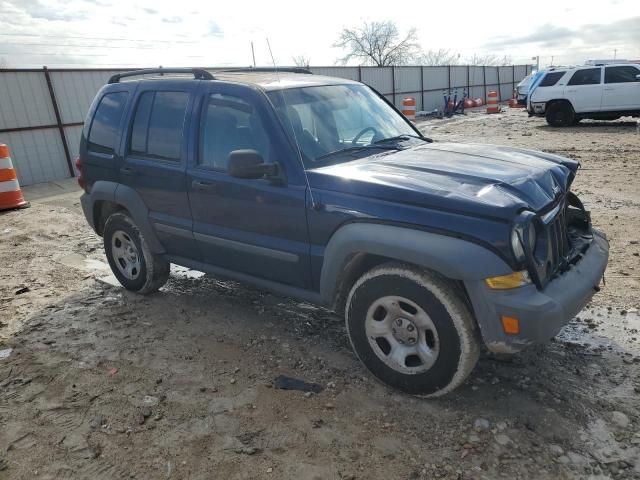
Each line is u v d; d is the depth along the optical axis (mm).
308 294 3561
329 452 2748
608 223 6270
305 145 3482
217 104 3875
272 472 2629
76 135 13727
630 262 5020
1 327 4449
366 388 3287
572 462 2596
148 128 4367
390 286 3020
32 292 5230
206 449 2814
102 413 3174
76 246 6820
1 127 12406
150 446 2861
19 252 6637
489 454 2672
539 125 18203
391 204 2955
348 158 3580
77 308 4762
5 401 3355
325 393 3258
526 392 3160
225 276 4102
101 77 13953
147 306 4711
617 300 4254
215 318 4391
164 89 4293
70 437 2971
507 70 39656
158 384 3449
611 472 2523
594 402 3037
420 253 2787
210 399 3254
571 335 3783
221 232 3893
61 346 4047
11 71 12414
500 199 2762
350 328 3295
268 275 3781
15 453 2867
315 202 3244
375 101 4422
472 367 2920
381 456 2701
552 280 2953
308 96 3836
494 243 2674
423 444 2771
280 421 3012
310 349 3799
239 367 3607
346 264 3291
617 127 16172
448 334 2861
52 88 13078
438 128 19297
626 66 15891
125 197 4551
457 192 2842
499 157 3553
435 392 3035
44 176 13242
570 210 3672
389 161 3424
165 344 3986
